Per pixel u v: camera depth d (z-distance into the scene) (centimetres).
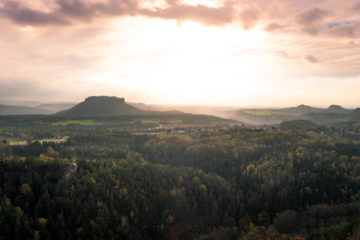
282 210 17900
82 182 16788
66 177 17050
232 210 18038
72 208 14338
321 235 12256
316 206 16912
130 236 14362
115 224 14812
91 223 14000
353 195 17975
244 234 15512
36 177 15825
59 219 13362
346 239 10800
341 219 14650
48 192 15188
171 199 18300
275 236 14525
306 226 15262
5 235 12144
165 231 16000
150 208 16862
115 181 17775
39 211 13812
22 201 14100
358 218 11988
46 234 12669
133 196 17162
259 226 16475
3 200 13588
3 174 15950
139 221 15775
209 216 17775
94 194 15975
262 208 18162
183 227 16925
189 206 17850
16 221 12419
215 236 15688
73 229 13650
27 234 12375
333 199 18375
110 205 15538
